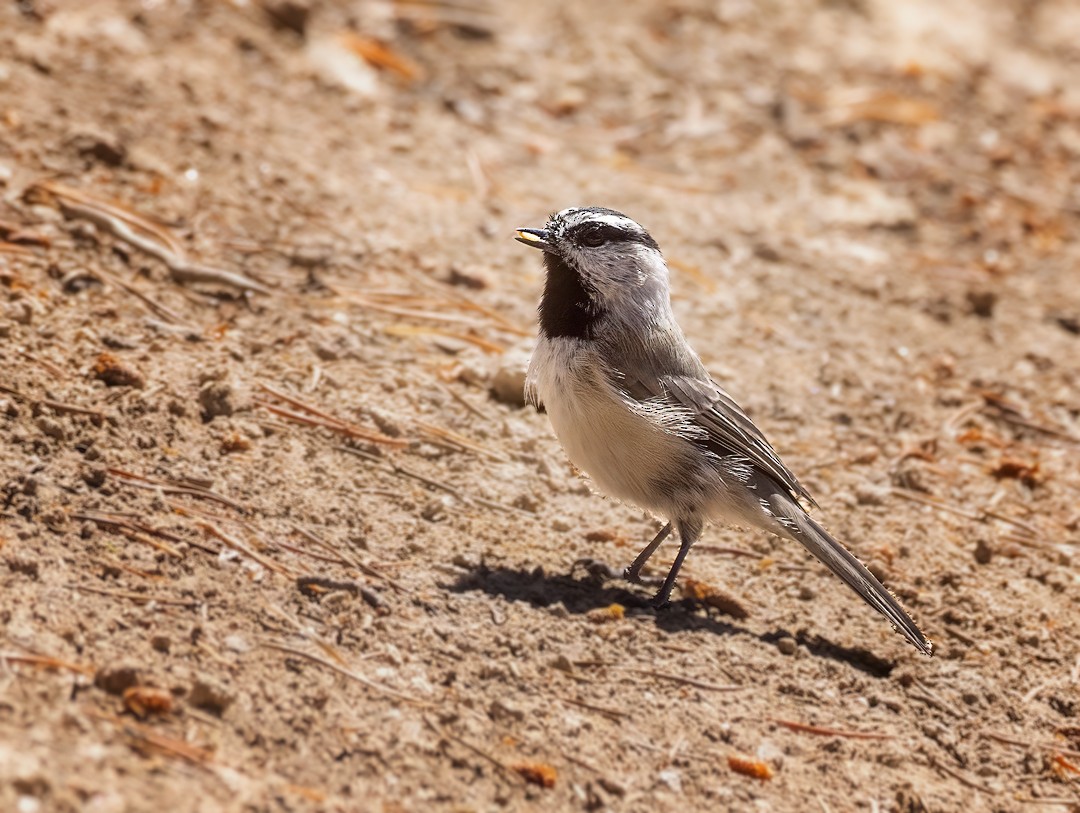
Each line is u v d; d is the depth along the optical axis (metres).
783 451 12.46
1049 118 21.56
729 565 10.78
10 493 8.98
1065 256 17.81
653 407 9.85
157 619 8.19
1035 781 8.81
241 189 14.30
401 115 17.61
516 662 8.74
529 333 13.30
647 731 8.38
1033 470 12.65
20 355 10.54
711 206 17.31
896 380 14.18
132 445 9.96
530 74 19.45
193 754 7.19
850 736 8.80
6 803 6.41
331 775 7.36
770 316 14.98
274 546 9.30
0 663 7.42
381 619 8.81
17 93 14.30
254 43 17.48
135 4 17.03
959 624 10.39
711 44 21.30
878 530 11.48
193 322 11.90
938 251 17.45
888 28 23.09
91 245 12.38
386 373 12.00
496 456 11.32
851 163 19.08
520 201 16.27
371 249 14.09
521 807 7.50
